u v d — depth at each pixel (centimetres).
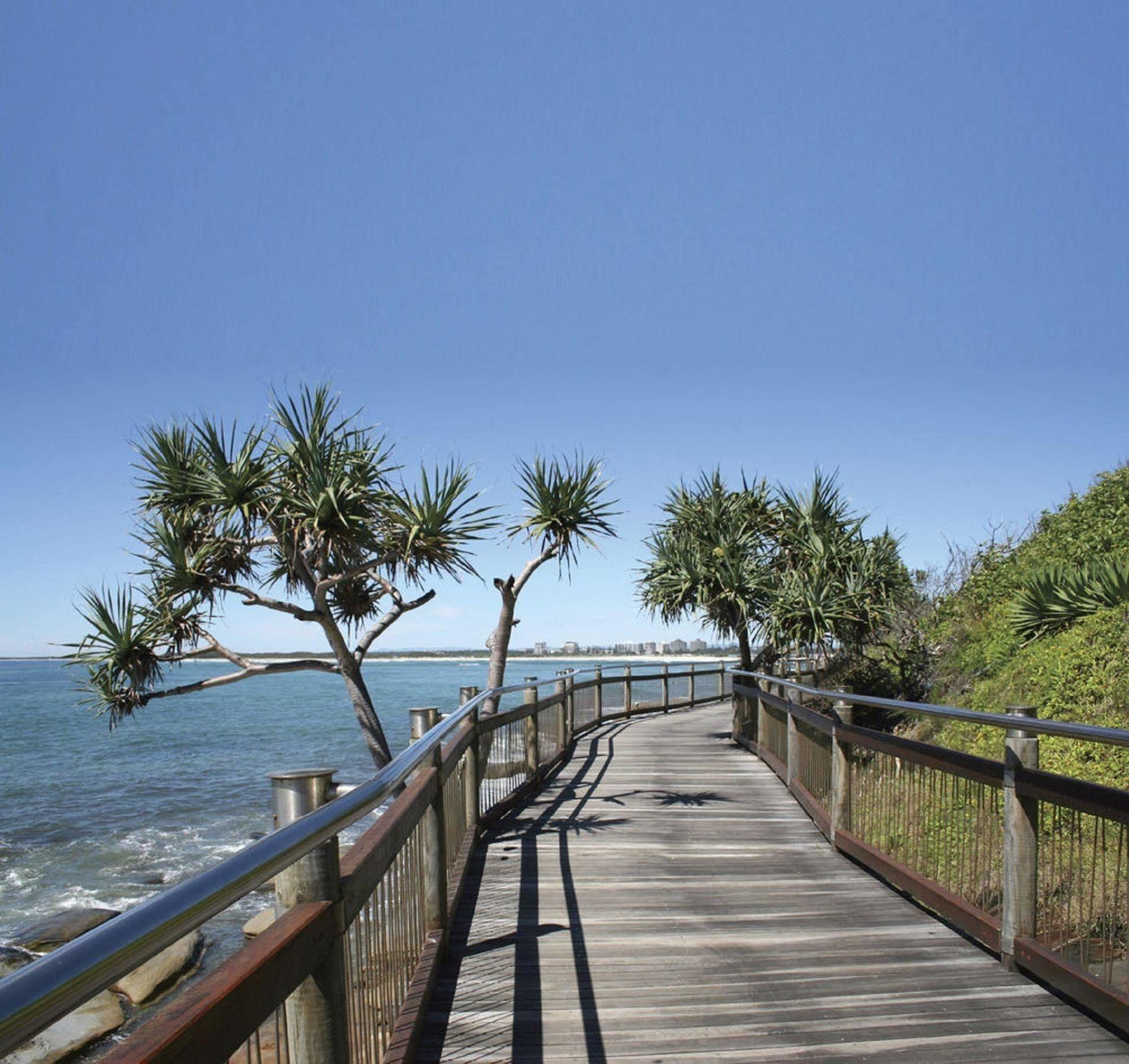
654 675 1959
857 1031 341
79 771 2108
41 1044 633
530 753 884
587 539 1052
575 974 403
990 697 950
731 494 1669
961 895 456
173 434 1073
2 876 1159
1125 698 740
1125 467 1424
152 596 1043
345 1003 212
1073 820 372
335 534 1018
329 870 206
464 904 512
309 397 1045
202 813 1546
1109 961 345
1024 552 1488
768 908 505
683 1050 327
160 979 731
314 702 5025
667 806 822
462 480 1064
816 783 761
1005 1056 319
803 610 1459
